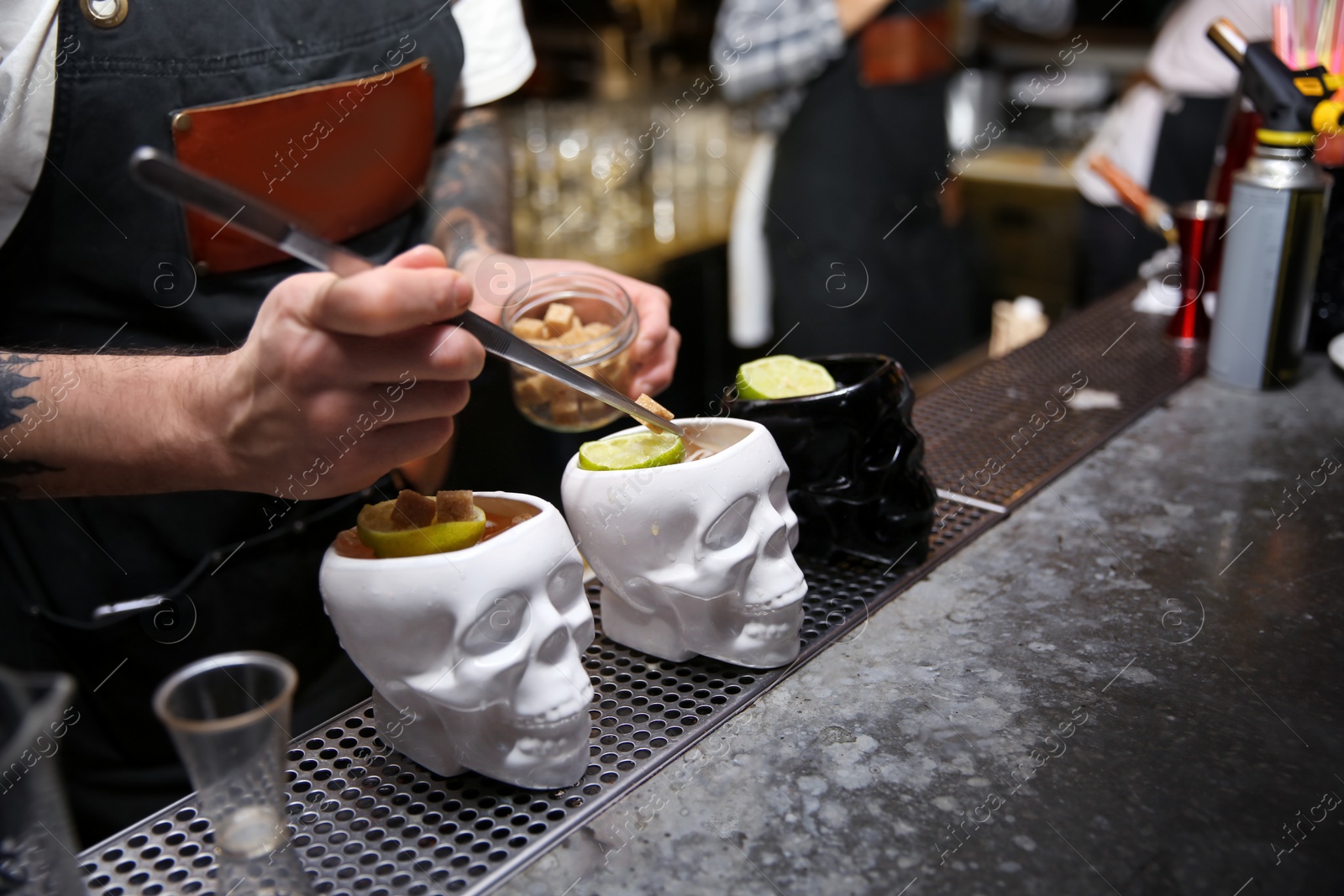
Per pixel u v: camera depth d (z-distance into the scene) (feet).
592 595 2.75
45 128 2.82
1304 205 3.79
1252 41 3.88
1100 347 4.61
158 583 3.36
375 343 1.99
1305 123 3.74
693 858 1.84
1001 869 1.81
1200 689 2.31
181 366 2.35
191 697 1.60
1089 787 2.01
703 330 8.21
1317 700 2.27
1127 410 3.93
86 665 3.27
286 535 3.43
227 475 2.35
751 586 2.31
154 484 2.44
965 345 8.65
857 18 6.95
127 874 1.84
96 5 2.83
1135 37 10.77
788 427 2.61
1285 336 3.98
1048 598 2.70
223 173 3.13
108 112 2.92
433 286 1.85
